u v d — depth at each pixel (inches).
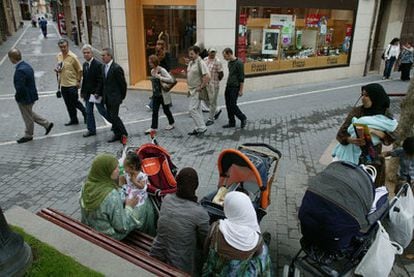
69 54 343.9
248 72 510.9
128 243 154.3
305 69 577.3
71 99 355.3
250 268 123.3
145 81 545.0
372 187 140.8
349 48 628.1
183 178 138.0
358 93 529.0
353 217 131.8
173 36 520.7
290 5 516.7
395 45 622.8
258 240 123.3
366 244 143.3
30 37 1384.1
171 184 184.4
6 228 98.7
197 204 140.1
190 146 309.0
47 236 125.2
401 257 173.5
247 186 174.6
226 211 125.6
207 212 151.6
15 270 97.2
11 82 570.6
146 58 541.6
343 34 612.4
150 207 173.3
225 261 124.0
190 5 492.7
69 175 256.1
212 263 127.6
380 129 174.6
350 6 594.2
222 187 176.4
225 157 173.6
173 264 135.5
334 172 142.9
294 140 329.7
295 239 187.8
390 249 137.6
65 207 215.2
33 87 311.6
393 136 177.3
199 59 320.8
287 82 560.7
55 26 2025.1
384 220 162.2
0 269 93.8
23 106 310.2
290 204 222.1
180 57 526.6
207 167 267.7
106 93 302.7
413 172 198.5
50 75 628.1
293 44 550.9
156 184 184.1
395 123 176.6
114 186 149.3
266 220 204.5
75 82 350.9
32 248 113.7
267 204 173.8
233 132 347.3
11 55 298.0
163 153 192.5
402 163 200.5
